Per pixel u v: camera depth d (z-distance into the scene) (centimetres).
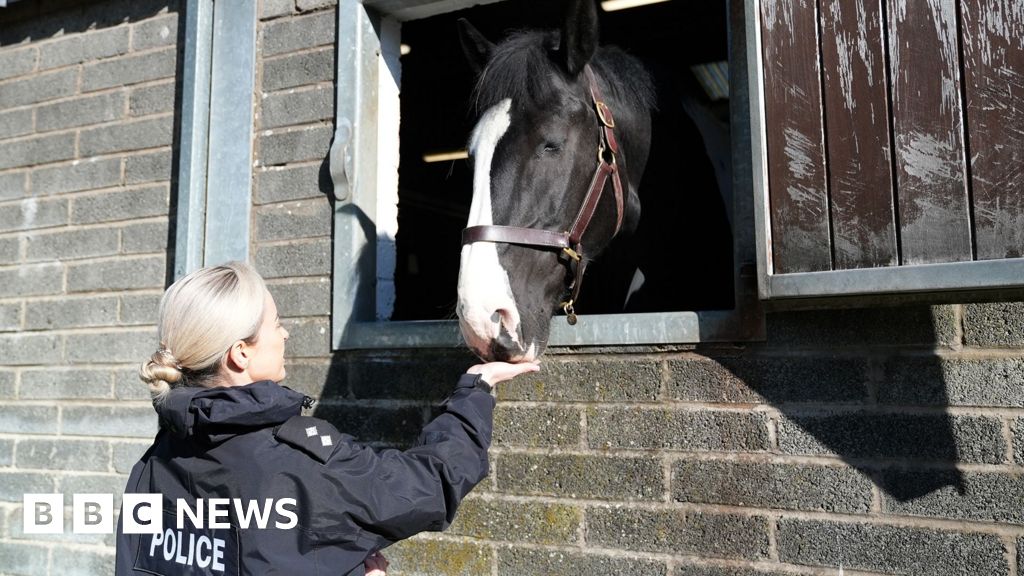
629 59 226
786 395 187
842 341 183
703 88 465
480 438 131
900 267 159
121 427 275
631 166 215
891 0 165
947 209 157
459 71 405
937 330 175
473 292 156
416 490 119
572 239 175
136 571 121
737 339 191
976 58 157
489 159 171
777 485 185
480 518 215
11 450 296
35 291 301
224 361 122
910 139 161
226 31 273
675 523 193
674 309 244
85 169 298
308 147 256
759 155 175
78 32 309
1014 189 152
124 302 281
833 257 167
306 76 259
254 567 108
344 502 113
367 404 235
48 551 281
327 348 243
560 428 209
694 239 250
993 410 169
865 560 175
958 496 169
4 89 322
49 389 292
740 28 201
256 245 260
